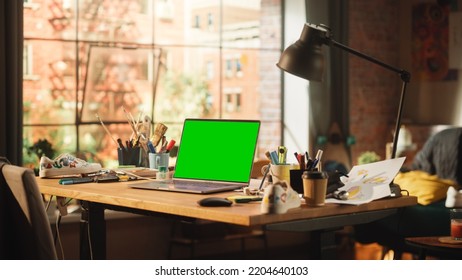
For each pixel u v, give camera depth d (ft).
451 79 22.45
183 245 17.74
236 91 20.65
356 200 8.98
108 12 18.45
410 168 19.27
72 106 17.95
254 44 20.86
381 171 9.57
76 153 17.13
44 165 11.65
